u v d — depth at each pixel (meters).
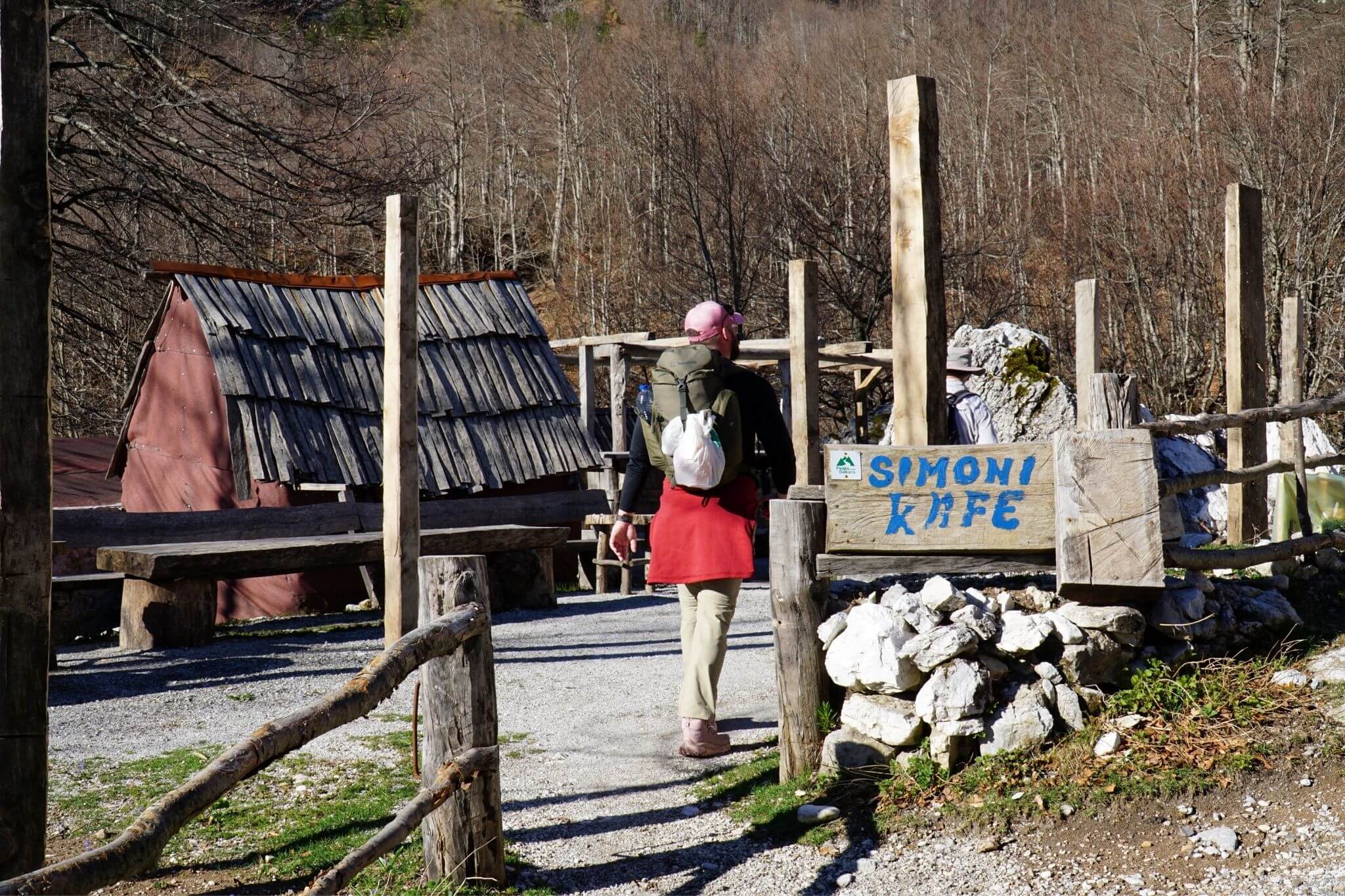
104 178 17.83
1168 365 25.14
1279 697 4.46
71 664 7.71
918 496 4.59
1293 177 23.12
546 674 7.10
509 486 13.39
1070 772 4.11
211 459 12.77
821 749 4.57
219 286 12.25
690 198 30.48
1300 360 7.00
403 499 7.03
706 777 4.86
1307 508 6.25
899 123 5.21
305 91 19.84
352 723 5.89
